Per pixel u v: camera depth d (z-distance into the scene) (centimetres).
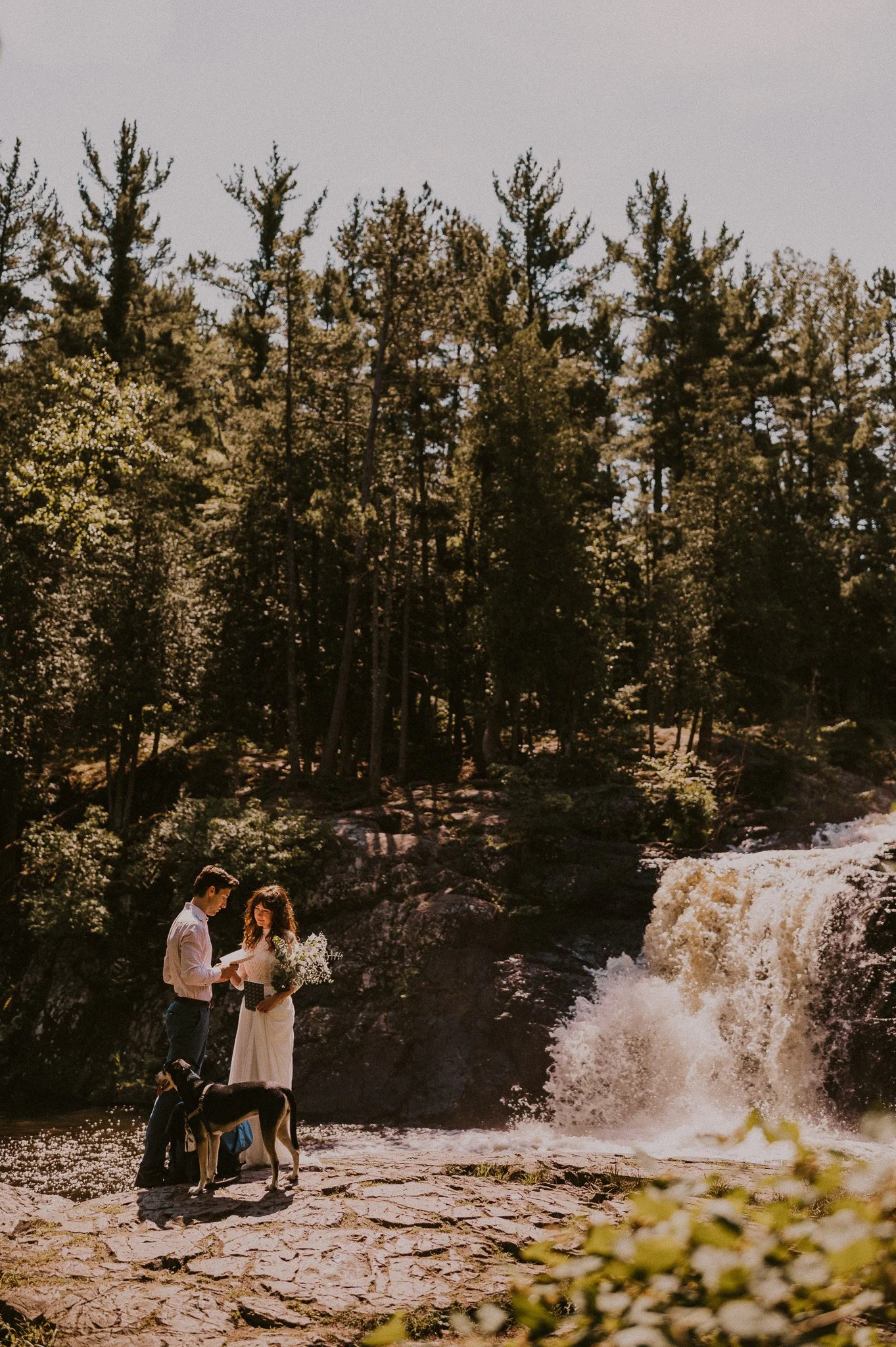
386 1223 529
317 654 3042
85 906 1992
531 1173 613
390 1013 1714
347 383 2861
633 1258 162
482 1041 1639
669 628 2819
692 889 1756
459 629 3077
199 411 4178
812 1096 1338
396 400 2927
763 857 1806
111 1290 459
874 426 4203
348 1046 1691
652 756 2678
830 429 4247
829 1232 146
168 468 2745
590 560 2727
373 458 2836
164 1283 466
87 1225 551
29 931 2167
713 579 2794
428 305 2716
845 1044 1320
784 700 2872
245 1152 699
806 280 4603
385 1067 1652
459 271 2767
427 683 3170
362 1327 414
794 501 4072
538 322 3002
